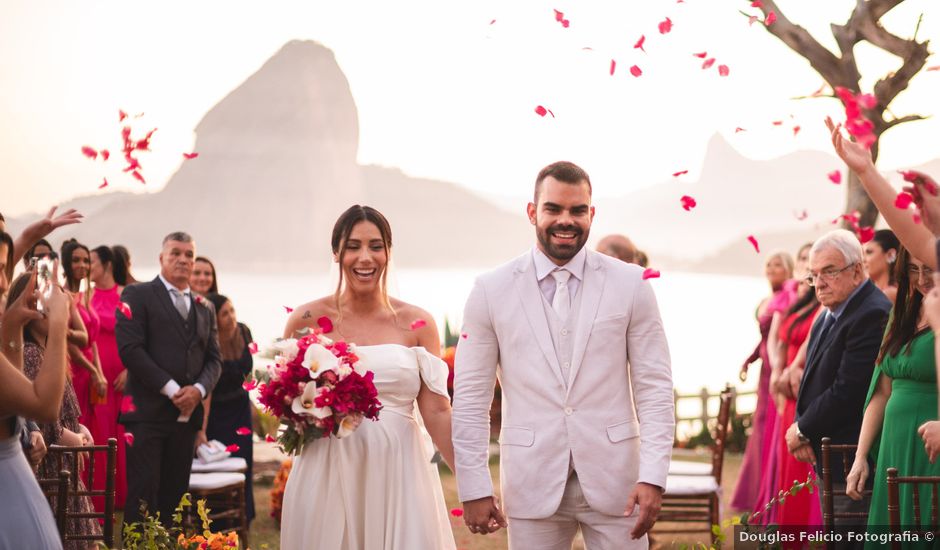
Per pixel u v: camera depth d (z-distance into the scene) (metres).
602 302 3.80
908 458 3.84
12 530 3.12
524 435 3.79
